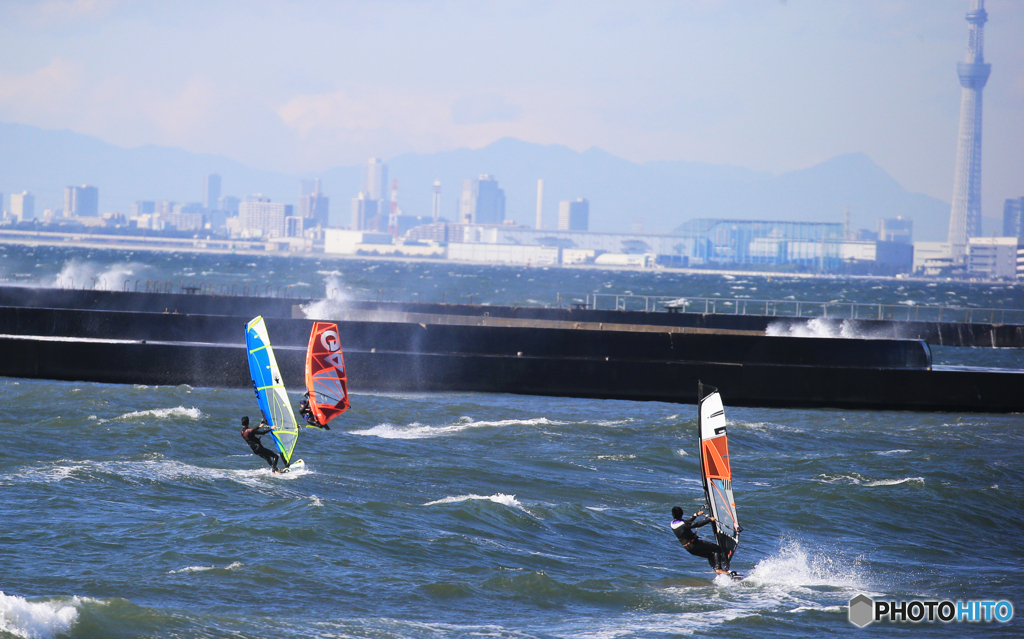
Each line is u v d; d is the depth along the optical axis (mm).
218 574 60844
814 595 66188
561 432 122188
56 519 69938
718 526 67000
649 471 104688
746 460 111375
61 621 49812
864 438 128750
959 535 86000
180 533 68438
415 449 108250
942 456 115750
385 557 66875
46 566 59969
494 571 65688
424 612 57375
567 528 79500
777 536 82062
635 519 83938
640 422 130000
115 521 70562
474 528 76188
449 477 95312
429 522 76125
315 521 72375
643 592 64188
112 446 99688
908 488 98000
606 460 108125
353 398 138750
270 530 69688
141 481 83062
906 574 73062
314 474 91938
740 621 58625
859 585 69250
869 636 57531
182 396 131250
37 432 103438
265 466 94875
